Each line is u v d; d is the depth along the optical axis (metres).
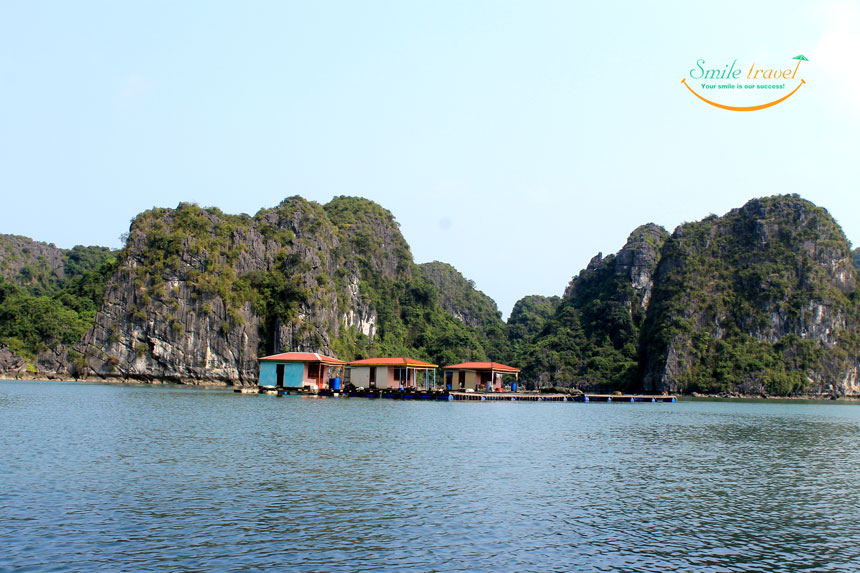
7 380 132.75
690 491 29.84
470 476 31.28
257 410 64.44
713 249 189.00
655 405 108.62
